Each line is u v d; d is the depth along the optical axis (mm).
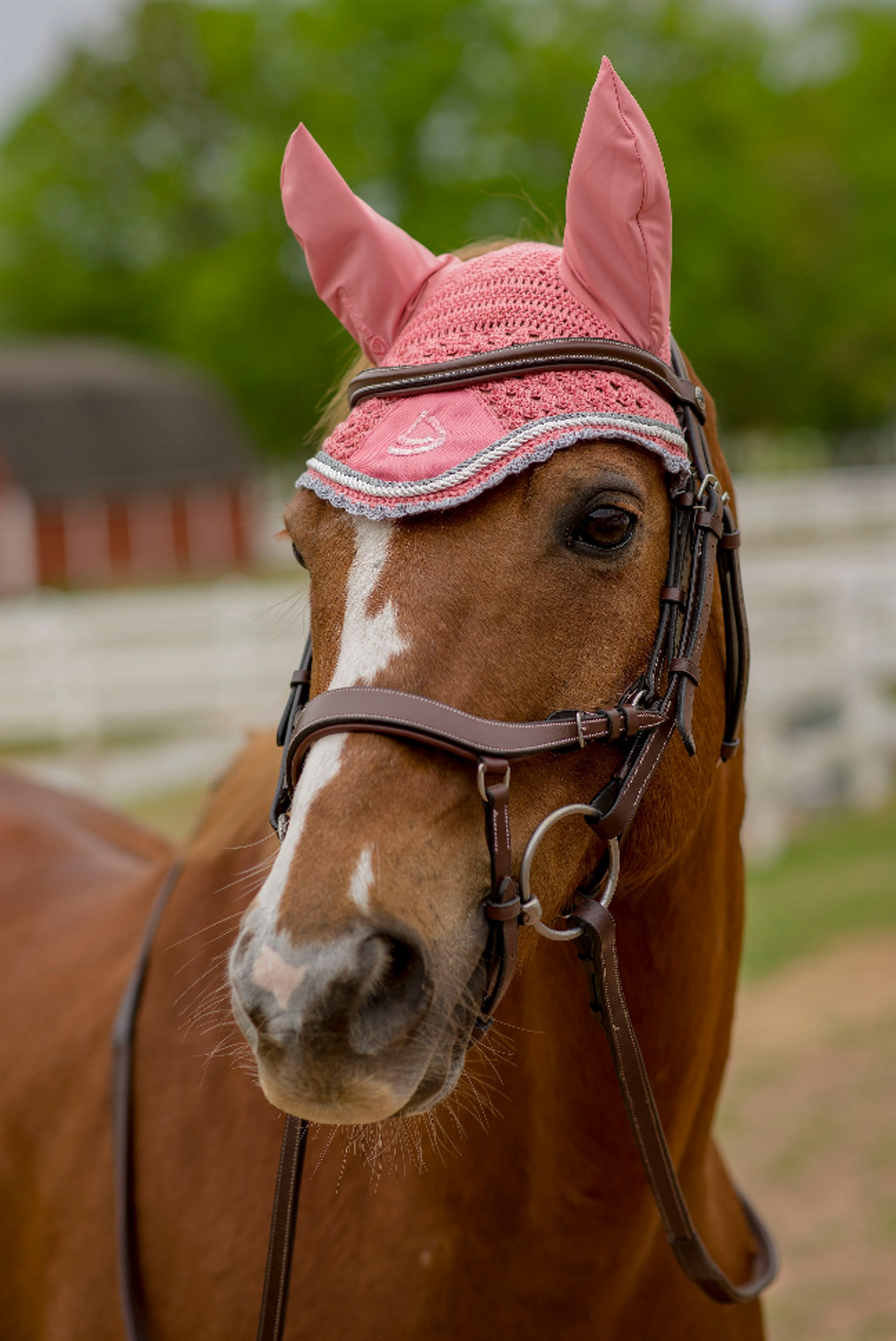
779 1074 4211
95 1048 1872
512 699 1187
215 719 8797
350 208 1444
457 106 22266
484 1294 1452
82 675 8656
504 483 1212
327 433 1506
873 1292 3074
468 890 1154
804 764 7062
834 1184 3557
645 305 1329
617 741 1245
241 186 23500
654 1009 1450
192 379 29656
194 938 1766
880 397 29000
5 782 2955
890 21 28766
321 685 1223
